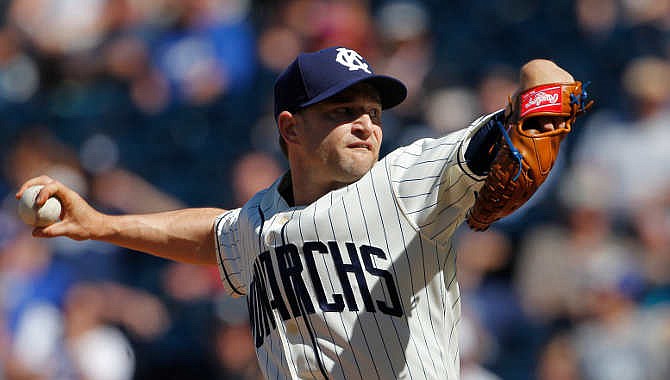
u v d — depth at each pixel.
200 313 33.22
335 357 12.05
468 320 29.41
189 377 32.59
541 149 11.04
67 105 41.59
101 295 32.12
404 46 37.44
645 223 33.09
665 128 34.75
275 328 12.59
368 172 12.08
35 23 43.50
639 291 31.28
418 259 11.78
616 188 34.44
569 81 11.16
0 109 41.84
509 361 30.30
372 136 12.41
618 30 40.41
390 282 11.80
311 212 12.19
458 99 35.72
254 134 39.34
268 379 12.82
